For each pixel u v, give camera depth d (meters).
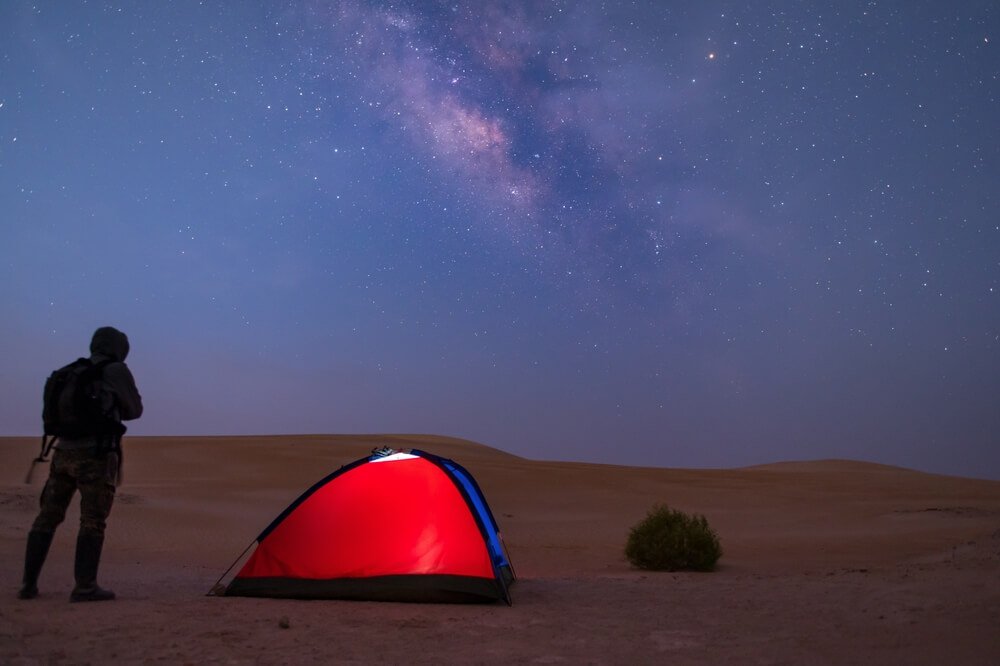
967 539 18.92
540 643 5.70
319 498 8.48
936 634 5.71
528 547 18.14
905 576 9.03
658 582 9.66
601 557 16.31
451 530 8.07
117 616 6.31
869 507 30.12
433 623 6.47
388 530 8.15
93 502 7.10
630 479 40.97
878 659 5.07
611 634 6.04
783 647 5.52
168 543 17.50
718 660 5.15
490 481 37.16
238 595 7.99
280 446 49.28
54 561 11.63
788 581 9.27
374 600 7.76
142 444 47.59
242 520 22.19
